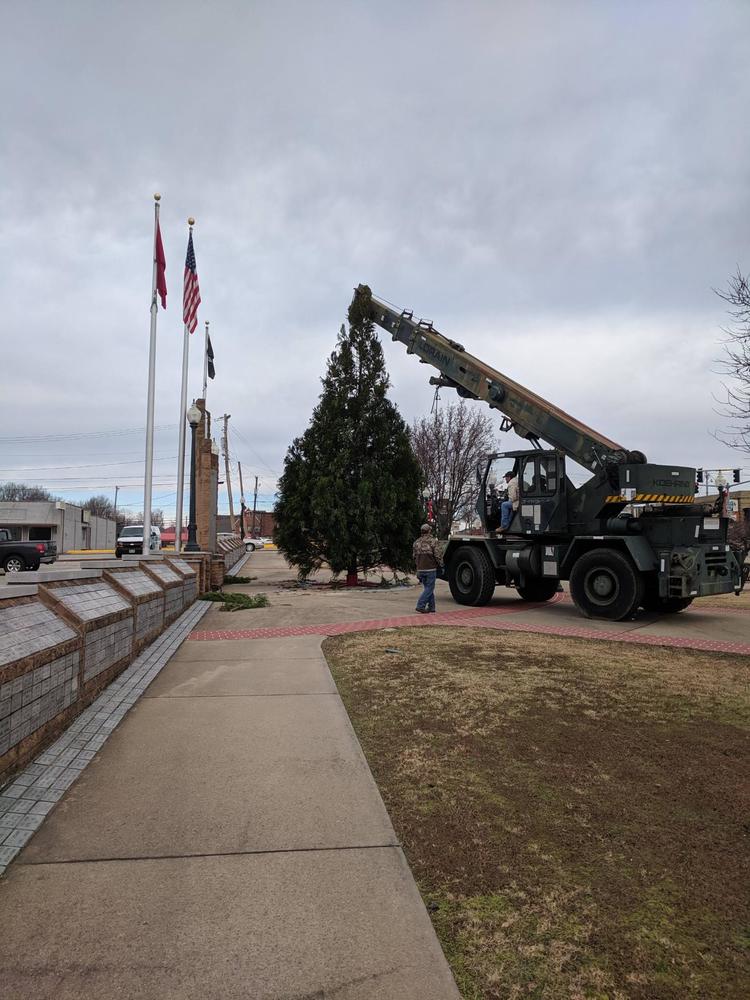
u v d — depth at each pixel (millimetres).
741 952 2602
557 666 7617
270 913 2857
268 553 45562
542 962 2555
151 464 16547
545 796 4051
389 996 2373
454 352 15367
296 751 4840
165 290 17438
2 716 4109
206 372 25562
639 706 5961
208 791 4129
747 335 12617
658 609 12945
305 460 18438
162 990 2391
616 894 3000
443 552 14312
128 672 7141
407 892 3023
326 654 8484
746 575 16375
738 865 3244
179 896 2982
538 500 13047
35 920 2791
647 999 2363
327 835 3561
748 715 5703
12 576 5645
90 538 64000
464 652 8430
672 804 3936
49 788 4109
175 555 15273
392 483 17812
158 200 16969
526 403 13594
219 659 8164
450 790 4145
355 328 18391
